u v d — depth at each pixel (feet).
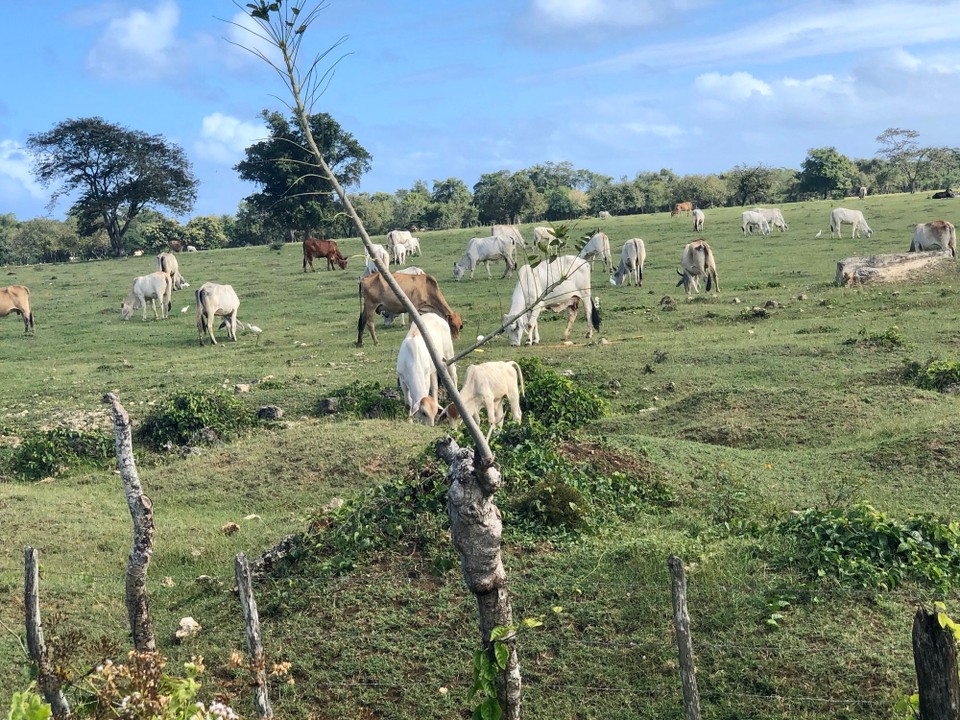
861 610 24.94
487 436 44.04
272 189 183.11
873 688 21.79
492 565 17.89
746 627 24.35
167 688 17.44
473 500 17.62
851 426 45.16
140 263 172.96
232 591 29.89
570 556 28.86
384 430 46.34
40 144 224.33
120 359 82.89
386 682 24.26
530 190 255.29
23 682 24.98
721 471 38.04
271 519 38.14
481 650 18.17
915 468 37.96
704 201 289.33
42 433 51.93
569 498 31.48
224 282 133.90
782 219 156.15
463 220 285.02
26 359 86.12
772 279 102.06
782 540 28.84
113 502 41.37
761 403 48.73
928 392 48.55
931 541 28.14
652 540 29.04
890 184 342.64
